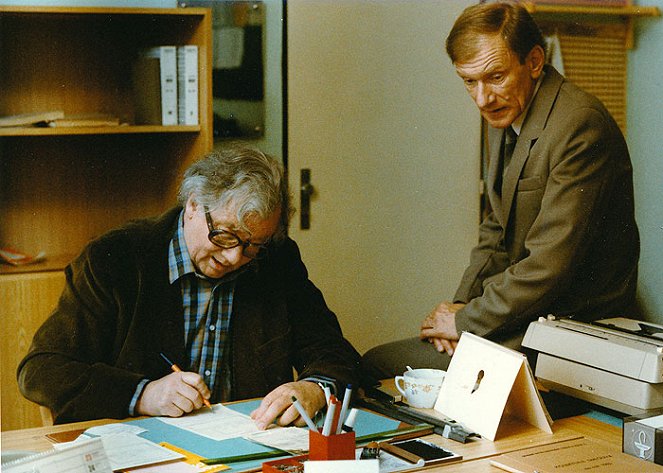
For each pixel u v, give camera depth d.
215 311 1.96
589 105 2.28
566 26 3.88
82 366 1.77
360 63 3.66
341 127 3.66
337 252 3.71
